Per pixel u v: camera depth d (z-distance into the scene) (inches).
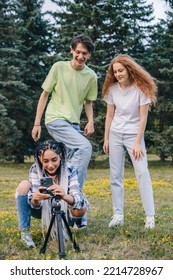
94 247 145.9
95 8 679.1
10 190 378.0
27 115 810.8
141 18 776.3
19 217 149.0
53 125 176.4
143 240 154.9
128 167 749.9
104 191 354.6
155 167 758.5
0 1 757.3
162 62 738.8
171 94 788.0
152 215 178.1
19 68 757.9
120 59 175.2
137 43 729.6
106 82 183.2
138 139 175.2
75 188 145.2
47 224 148.7
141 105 175.5
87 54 174.2
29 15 823.1
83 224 155.5
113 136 182.7
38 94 806.5
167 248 143.4
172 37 738.2
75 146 172.2
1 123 722.8
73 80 177.0
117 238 158.6
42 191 137.0
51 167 143.3
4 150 789.2
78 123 181.3
